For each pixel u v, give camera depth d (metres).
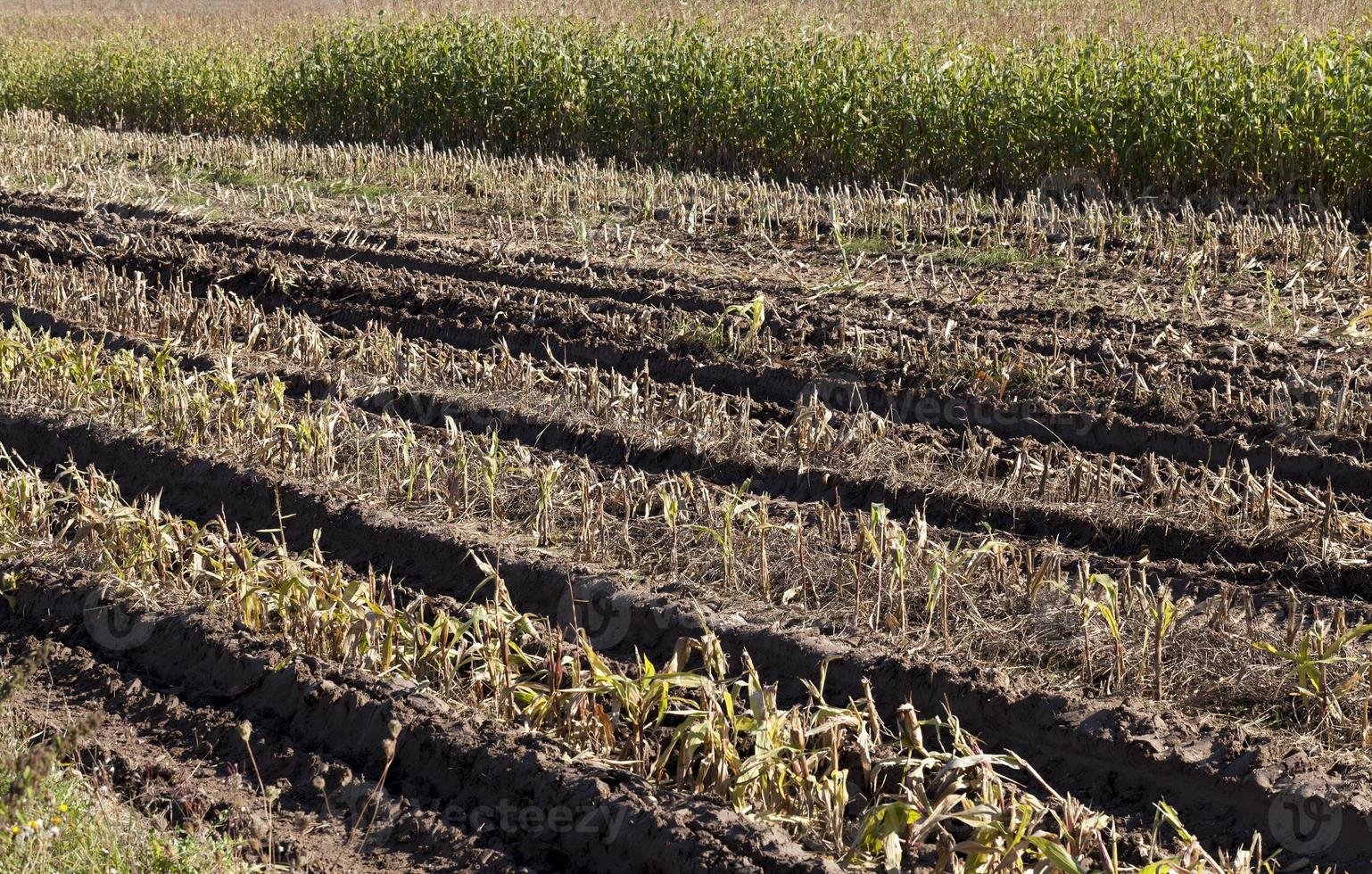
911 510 6.92
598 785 4.67
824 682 5.35
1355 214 12.15
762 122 15.08
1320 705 4.86
